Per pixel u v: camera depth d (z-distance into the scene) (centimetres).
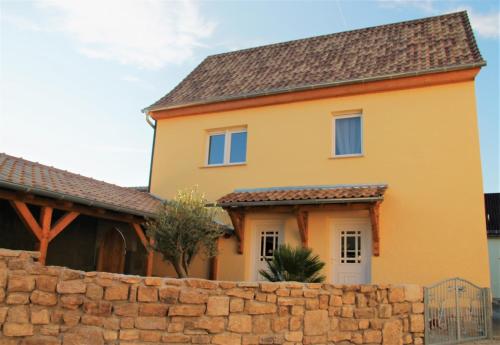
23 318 604
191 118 1541
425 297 838
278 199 1173
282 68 1540
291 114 1374
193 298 682
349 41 1570
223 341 683
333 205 1160
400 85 1227
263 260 1327
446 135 1163
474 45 1238
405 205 1166
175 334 663
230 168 1434
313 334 743
